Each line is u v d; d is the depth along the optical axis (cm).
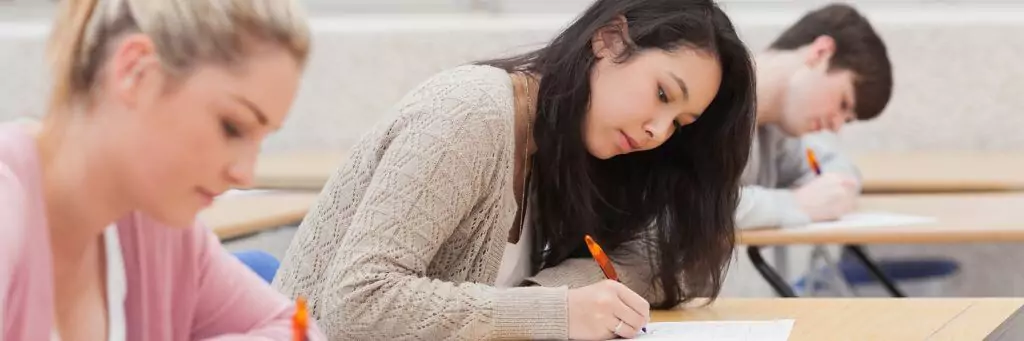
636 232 180
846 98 282
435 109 149
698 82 159
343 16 411
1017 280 389
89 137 96
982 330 151
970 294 392
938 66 389
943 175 325
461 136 147
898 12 397
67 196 98
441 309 142
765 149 295
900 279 339
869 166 352
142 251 114
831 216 261
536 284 173
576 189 168
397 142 149
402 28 394
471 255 156
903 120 392
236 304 126
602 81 160
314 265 157
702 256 177
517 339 145
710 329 154
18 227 94
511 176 156
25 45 393
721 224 179
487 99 151
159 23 92
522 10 409
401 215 145
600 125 161
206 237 124
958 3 399
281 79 95
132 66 93
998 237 241
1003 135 389
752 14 396
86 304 111
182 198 96
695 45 159
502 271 177
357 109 398
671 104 159
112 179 97
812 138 308
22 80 394
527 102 165
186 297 120
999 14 392
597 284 150
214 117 93
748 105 173
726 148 175
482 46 390
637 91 157
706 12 161
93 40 94
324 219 157
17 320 98
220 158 95
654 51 158
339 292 144
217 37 92
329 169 335
